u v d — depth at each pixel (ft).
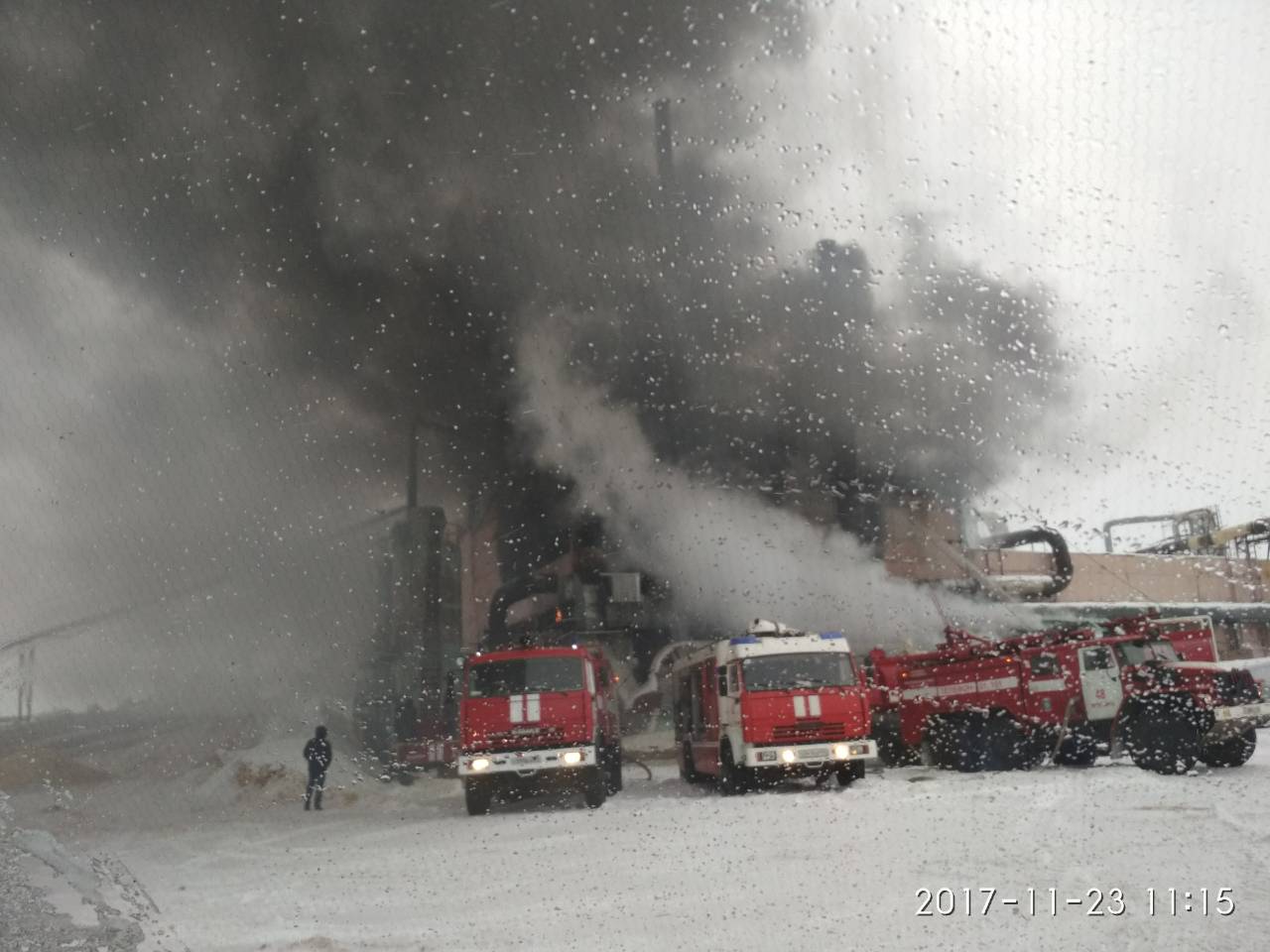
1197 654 47.21
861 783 46.14
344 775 66.59
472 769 45.34
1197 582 94.89
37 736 77.66
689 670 56.70
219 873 28.50
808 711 46.50
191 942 18.04
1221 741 42.11
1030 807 31.19
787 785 50.06
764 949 15.58
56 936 16.84
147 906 20.30
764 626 51.03
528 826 38.32
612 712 53.67
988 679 50.42
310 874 27.81
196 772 65.51
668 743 84.02
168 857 32.94
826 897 19.29
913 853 23.77
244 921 20.38
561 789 47.11
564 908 20.38
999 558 88.89
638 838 31.55
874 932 16.20
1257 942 14.15
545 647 47.98
